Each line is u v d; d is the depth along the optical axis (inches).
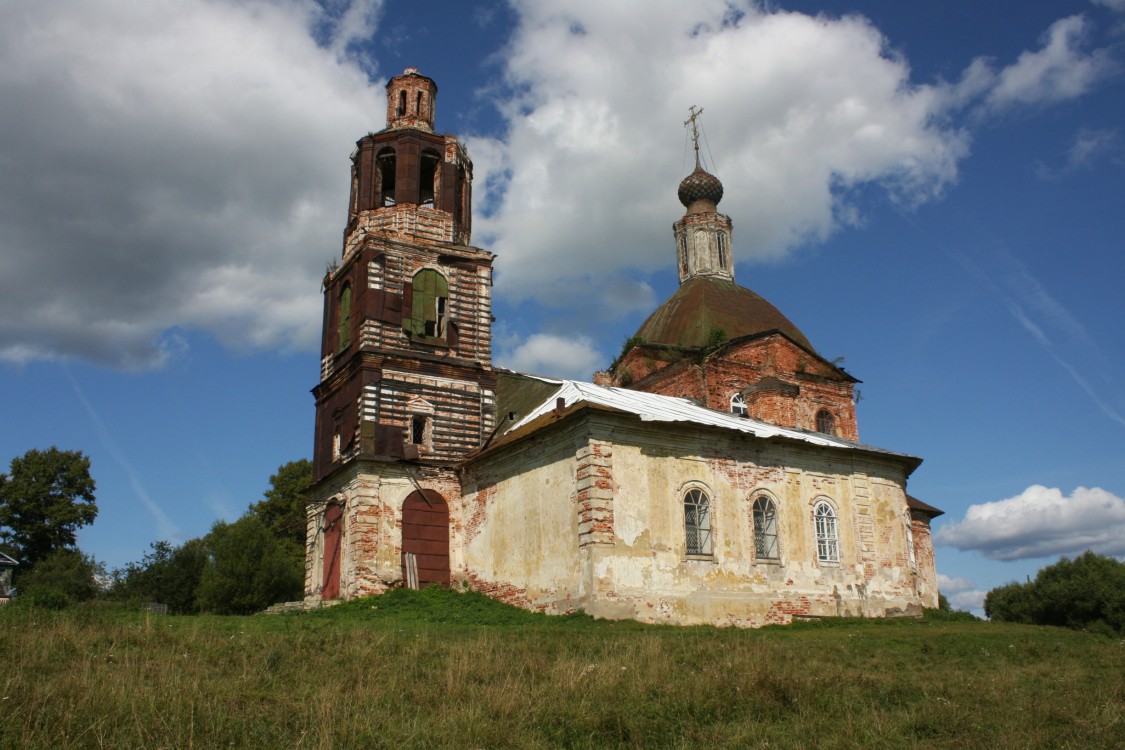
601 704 535.2
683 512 1121.4
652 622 1042.7
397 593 1241.4
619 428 1098.1
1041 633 1085.1
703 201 1999.3
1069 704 571.8
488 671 603.5
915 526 1815.9
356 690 541.3
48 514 2395.4
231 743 439.2
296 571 2139.5
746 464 1204.5
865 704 573.3
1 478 2416.3
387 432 1333.7
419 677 600.7
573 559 1068.5
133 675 537.6
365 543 1266.0
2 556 2011.6
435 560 1307.8
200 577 2129.7
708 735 502.9
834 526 1277.1
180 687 510.0
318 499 1438.2
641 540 1071.6
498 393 1510.8
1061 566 2268.7
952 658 786.8
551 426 1123.3
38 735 423.8
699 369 1672.0
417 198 1486.2
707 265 1945.1
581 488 1066.1
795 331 1870.1
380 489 1301.7
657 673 607.5
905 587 1331.2
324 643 682.2
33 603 892.0
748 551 1167.0
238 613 1963.6
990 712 552.4
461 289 1475.1
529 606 1141.7
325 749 431.5
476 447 1400.1
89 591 2079.2
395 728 475.5
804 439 1264.8
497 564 1235.9
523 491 1199.6
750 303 1870.1
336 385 1437.0
